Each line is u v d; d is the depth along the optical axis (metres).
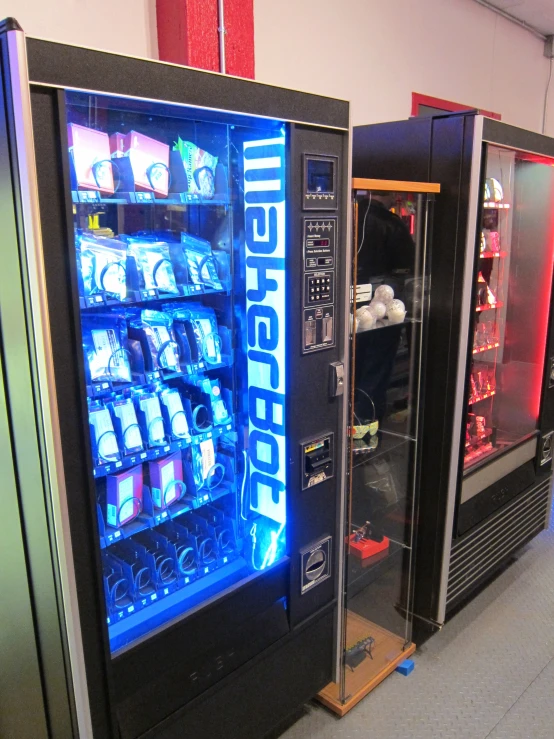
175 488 1.71
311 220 1.63
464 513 2.38
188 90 1.29
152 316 1.64
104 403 1.53
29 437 1.24
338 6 2.93
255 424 1.83
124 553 1.70
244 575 1.76
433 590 2.39
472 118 1.99
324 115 1.60
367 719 2.06
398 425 2.32
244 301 1.76
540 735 1.99
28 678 1.51
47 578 1.32
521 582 2.84
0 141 1.11
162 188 1.53
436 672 2.27
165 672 1.52
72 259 1.16
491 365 2.76
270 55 2.66
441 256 2.13
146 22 2.15
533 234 2.70
